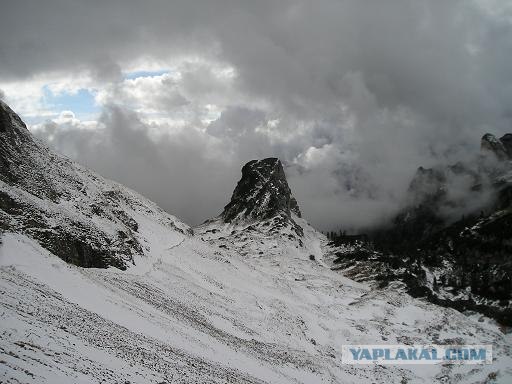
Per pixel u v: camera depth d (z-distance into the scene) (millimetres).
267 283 145625
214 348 76625
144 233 139375
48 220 87188
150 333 68188
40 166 109812
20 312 48812
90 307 66188
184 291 106500
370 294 157000
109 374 42469
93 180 144875
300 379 82438
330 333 120562
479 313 165250
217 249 164750
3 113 105750
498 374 110500
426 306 146125
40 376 34594
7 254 69625
